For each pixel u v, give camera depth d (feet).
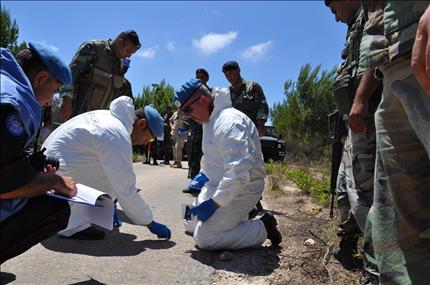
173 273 9.67
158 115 12.95
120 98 12.51
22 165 6.45
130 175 11.50
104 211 9.20
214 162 11.60
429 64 5.11
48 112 15.97
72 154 11.46
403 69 6.21
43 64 7.39
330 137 12.15
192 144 19.83
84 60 15.51
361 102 8.98
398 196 6.64
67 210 7.58
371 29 6.79
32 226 7.12
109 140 11.38
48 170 8.11
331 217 14.02
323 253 11.23
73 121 11.97
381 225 6.84
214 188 11.53
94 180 11.86
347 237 10.52
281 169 33.06
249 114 17.31
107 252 10.85
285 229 13.88
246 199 11.29
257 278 9.64
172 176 29.40
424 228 6.47
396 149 6.60
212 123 11.36
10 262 9.82
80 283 8.82
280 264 10.57
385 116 6.70
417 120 6.04
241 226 11.41
